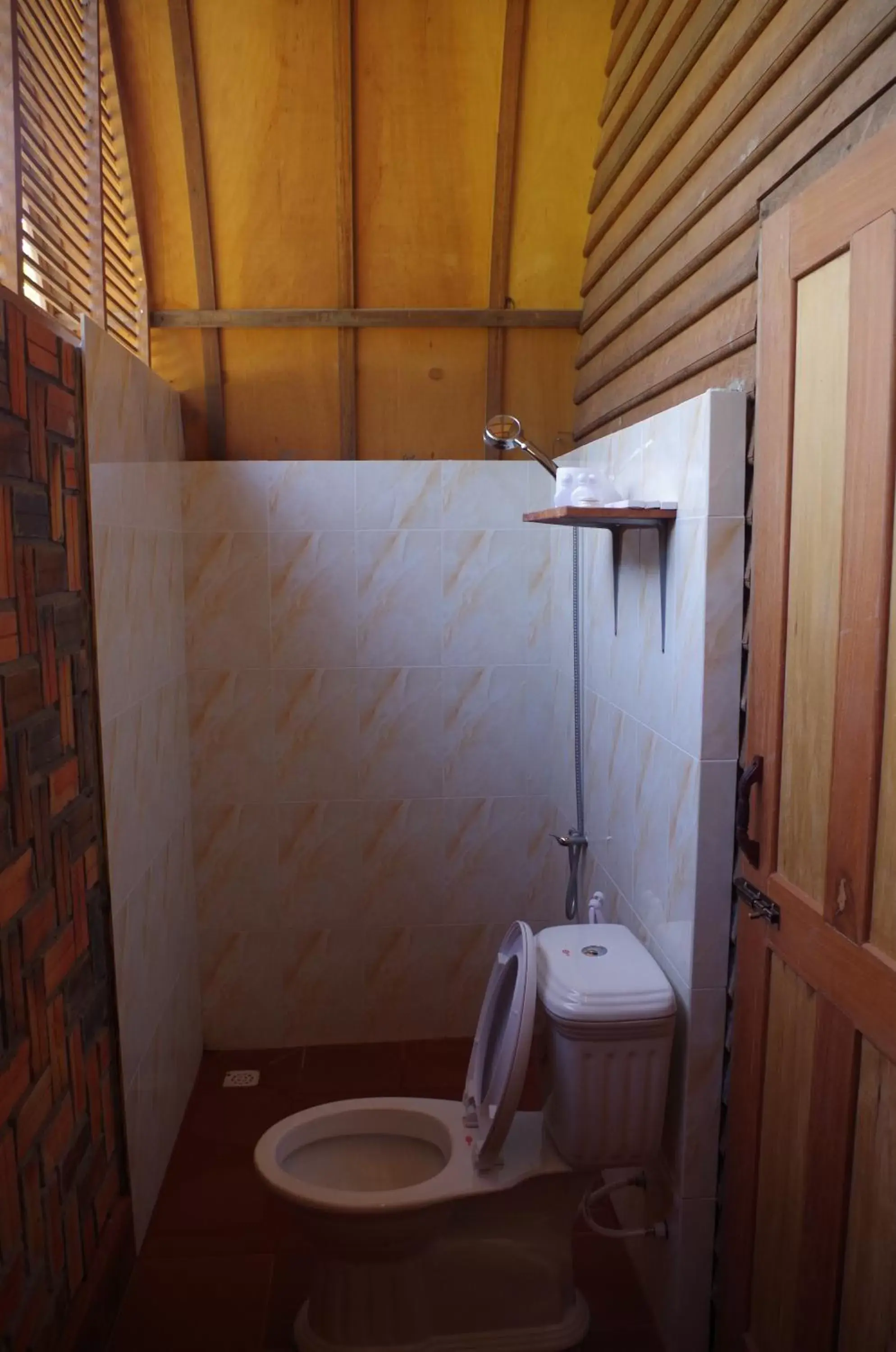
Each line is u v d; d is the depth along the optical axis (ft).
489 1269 6.47
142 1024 7.86
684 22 6.77
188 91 8.66
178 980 9.30
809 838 5.02
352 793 10.35
